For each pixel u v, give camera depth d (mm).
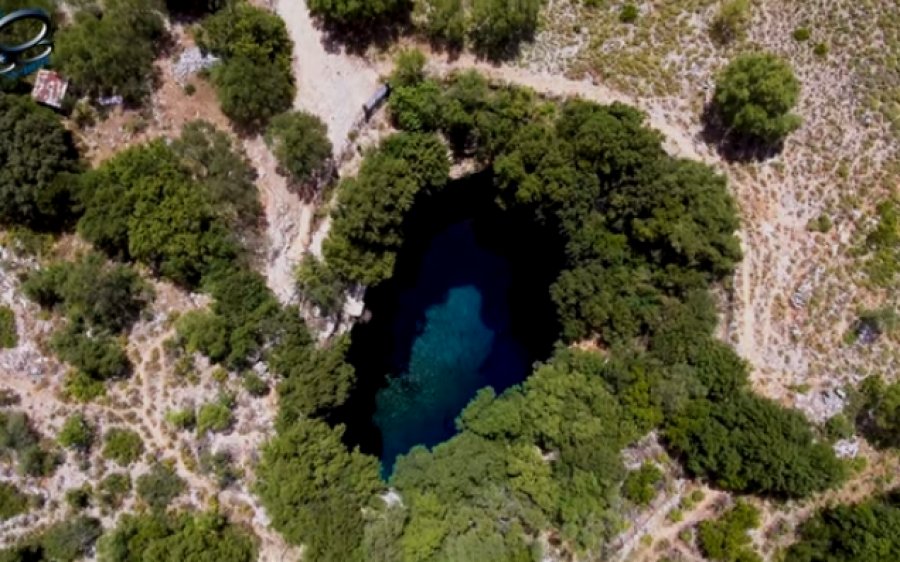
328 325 58844
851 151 58594
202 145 55406
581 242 57031
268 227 57750
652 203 55062
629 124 54719
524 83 58688
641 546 55562
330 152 56969
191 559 50562
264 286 56312
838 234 58188
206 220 54438
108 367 53344
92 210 51750
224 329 53906
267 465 53969
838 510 53375
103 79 54375
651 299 57219
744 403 54094
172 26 57438
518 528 54062
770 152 59250
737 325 57750
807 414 56531
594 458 53000
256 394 56469
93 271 52344
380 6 55188
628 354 56719
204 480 54719
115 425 54156
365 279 56688
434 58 58875
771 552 55000
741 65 54656
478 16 56344
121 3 54281
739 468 53531
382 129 58500
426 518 54281
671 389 54469
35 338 53969
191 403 55156
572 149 55500
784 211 58688
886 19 58688
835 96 58906
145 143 56406
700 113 59219
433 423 66250
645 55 59125
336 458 54656
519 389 59312
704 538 54469
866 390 55344
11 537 51719
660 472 55812
